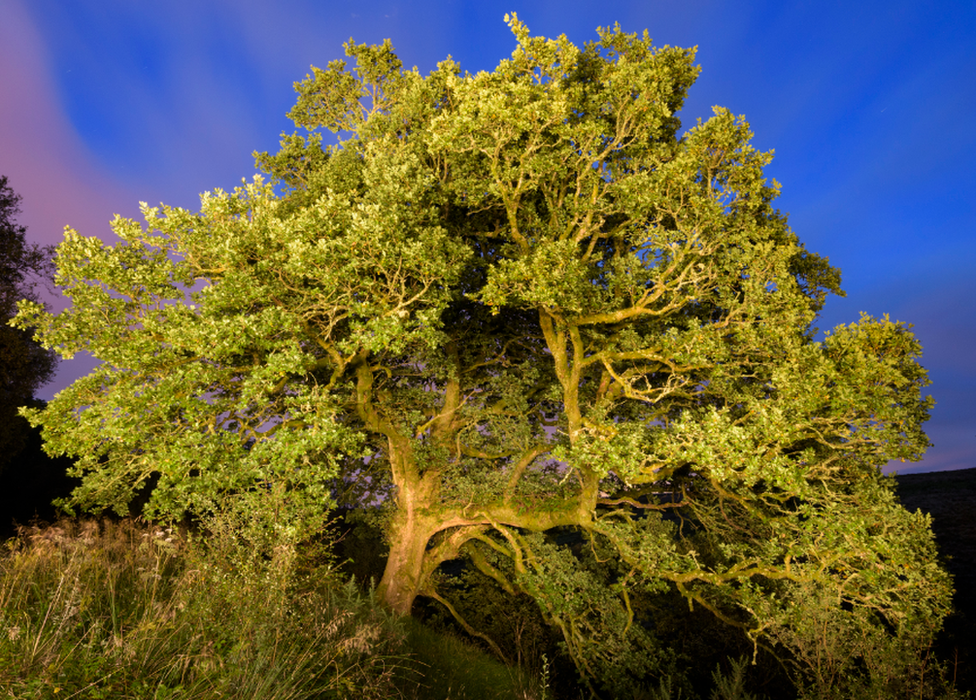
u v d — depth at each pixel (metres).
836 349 11.94
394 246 11.35
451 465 17.12
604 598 15.38
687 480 17.94
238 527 7.49
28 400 24.38
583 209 13.20
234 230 11.71
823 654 10.70
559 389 16.25
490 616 20.02
